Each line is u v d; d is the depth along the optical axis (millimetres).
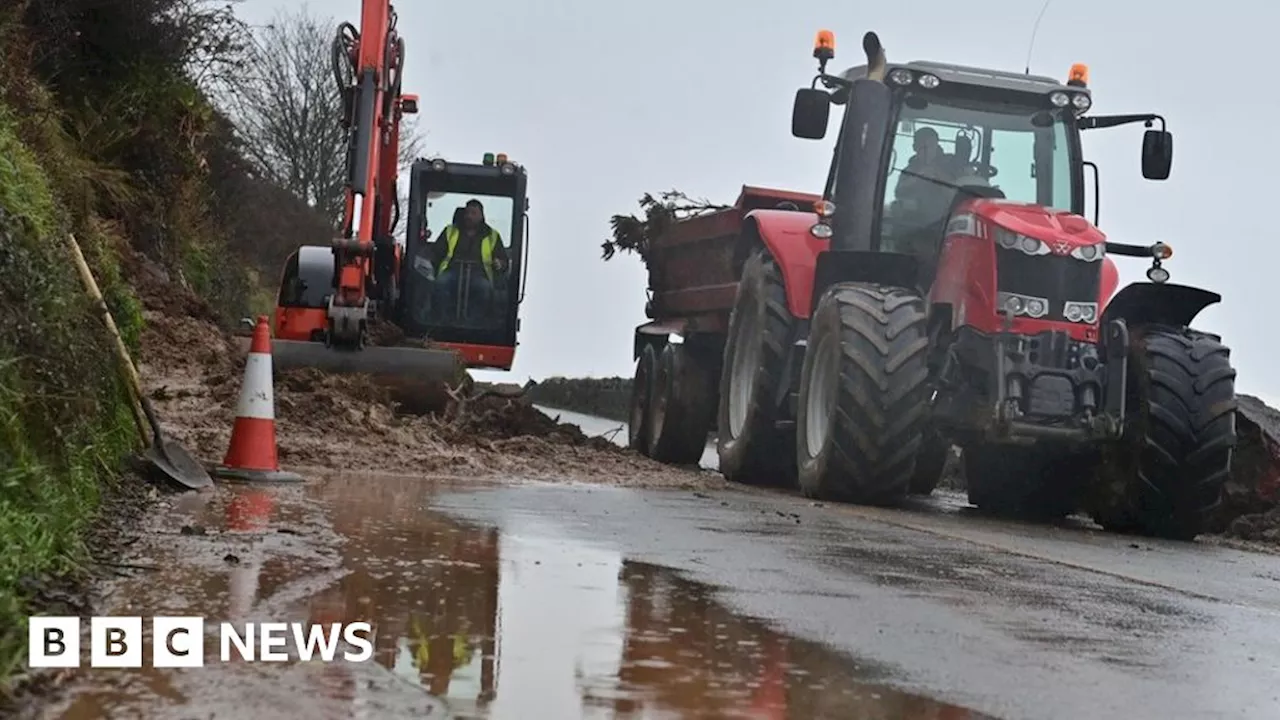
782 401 12062
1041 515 11578
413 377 12805
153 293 14680
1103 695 4168
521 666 4051
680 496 9734
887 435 10109
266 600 4695
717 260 14492
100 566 5059
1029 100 11484
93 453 6613
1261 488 11289
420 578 5367
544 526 7250
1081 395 10016
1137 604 5965
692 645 4480
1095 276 10211
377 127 13477
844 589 5805
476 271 17734
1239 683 4473
